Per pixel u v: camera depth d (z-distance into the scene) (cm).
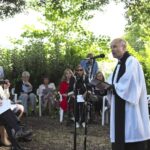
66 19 1809
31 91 1273
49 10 1744
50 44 1777
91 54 1117
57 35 1808
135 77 553
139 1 1479
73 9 1769
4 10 1341
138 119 555
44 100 1307
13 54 1462
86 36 1809
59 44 1666
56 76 1465
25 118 1208
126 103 559
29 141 862
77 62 1496
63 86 1177
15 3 1339
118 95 553
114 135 568
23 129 891
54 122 1154
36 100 1321
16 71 1435
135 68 555
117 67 571
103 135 967
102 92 577
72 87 1109
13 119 757
